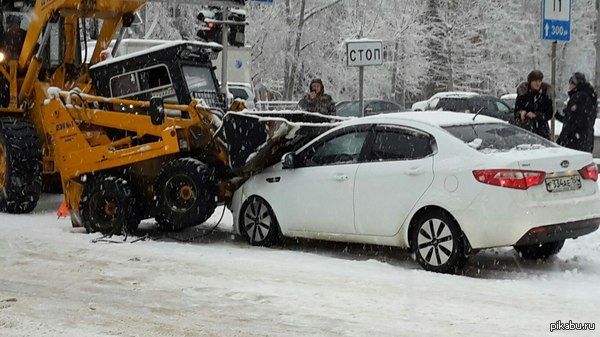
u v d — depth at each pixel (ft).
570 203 26.00
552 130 42.29
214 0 40.96
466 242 26.08
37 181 40.63
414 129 28.07
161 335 19.48
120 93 37.40
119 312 21.62
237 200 32.78
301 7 117.29
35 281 25.45
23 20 43.39
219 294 23.67
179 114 35.04
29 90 41.75
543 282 25.49
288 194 30.89
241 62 85.40
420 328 19.99
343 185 29.17
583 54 166.81
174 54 35.94
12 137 39.99
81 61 44.24
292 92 120.37
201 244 32.63
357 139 29.60
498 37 153.99
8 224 37.29
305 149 30.94
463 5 144.36
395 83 136.77
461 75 152.46
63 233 34.76
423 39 138.82
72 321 20.72
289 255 30.01
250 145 31.24
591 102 42.75
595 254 30.14
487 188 25.53
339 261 28.84
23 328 20.06
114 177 34.30
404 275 26.35
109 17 41.27
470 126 28.14
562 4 40.52
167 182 32.53
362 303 22.54
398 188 27.66
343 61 126.11
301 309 21.90
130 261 28.71
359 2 125.18
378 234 28.30
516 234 25.22
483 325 20.25
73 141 35.58
